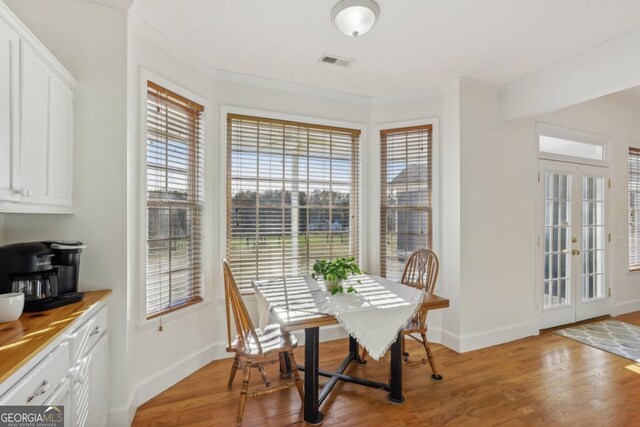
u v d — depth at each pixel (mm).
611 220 4059
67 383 1292
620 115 4113
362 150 3457
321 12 2031
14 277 1449
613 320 3887
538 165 3498
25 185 1316
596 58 2488
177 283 2498
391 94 3385
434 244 3221
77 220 1796
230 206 2898
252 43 2395
